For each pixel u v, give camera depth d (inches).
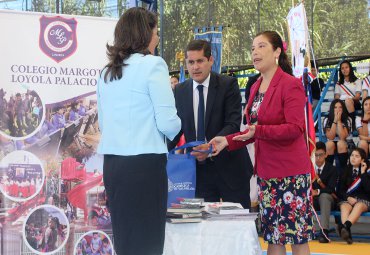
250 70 401.4
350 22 369.4
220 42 342.0
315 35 375.2
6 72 141.5
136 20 124.6
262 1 390.0
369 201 285.3
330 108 323.6
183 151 178.5
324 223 285.4
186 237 142.9
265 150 150.3
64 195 145.3
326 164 294.5
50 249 144.4
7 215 141.9
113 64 123.4
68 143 145.6
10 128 141.9
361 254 253.9
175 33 392.8
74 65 146.0
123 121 120.9
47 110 144.1
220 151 165.0
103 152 122.9
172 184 160.6
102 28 147.8
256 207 291.1
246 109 159.0
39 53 143.6
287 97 146.4
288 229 147.8
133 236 119.8
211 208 148.7
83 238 146.6
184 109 175.8
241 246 143.9
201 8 394.0
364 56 357.7
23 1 374.6
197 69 170.2
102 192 147.6
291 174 147.3
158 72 121.6
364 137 312.7
